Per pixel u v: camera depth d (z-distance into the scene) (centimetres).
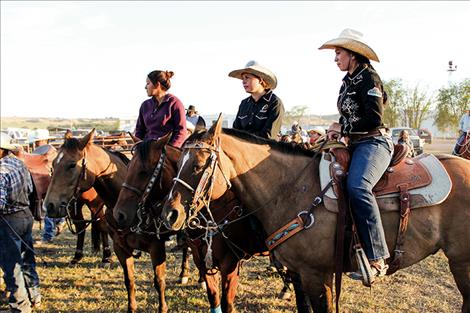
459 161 363
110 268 731
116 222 462
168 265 742
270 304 566
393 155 360
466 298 347
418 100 3556
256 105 466
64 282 664
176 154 457
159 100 522
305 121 6081
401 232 339
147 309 555
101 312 550
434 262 730
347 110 359
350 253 342
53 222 898
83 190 494
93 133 497
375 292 600
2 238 493
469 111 1023
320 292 350
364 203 325
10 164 494
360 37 367
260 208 361
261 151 361
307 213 341
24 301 509
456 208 339
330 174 347
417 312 533
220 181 341
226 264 421
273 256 384
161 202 452
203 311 549
